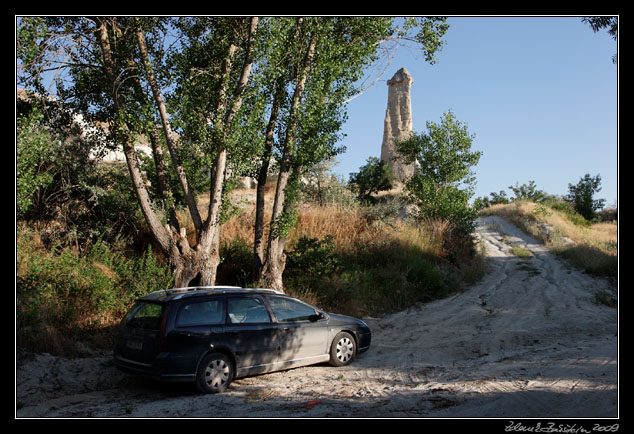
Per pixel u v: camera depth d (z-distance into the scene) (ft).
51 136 34.86
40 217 36.58
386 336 33.35
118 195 40.73
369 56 40.75
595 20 30.76
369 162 129.29
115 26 34.45
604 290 52.21
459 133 80.33
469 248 69.82
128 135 33.76
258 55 34.50
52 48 32.09
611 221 143.23
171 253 34.06
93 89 38.11
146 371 19.30
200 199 56.39
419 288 48.62
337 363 25.07
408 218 73.41
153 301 20.63
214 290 22.02
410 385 20.34
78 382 21.63
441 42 40.91
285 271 42.11
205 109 35.06
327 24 36.52
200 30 38.32
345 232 55.52
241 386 21.29
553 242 87.51
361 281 45.42
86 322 27.76
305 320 24.17
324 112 37.88
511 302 46.52
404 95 170.40
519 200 129.39
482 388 18.90
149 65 33.53
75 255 32.04
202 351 19.80
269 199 68.80
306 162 38.68
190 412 17.17
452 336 32.55
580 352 25.75
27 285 25.98
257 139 35.45
